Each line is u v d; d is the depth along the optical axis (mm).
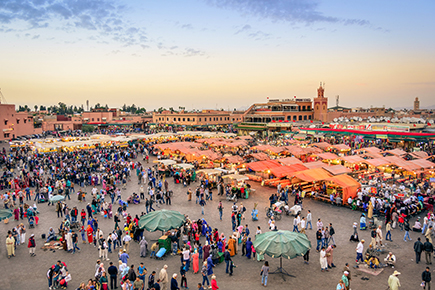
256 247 15102
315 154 44875
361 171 37938
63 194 30328
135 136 64188
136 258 17828
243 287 14531
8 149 59312
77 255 18156
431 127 61281
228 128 99375
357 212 25297
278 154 48875
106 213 24281
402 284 14547
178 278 15461
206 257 16875
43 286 14789
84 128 102375
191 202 28328
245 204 27750
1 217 18812
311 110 96875
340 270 16094
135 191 32125
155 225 18094
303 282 14922
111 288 14719
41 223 23172
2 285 14820
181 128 95750
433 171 35500
